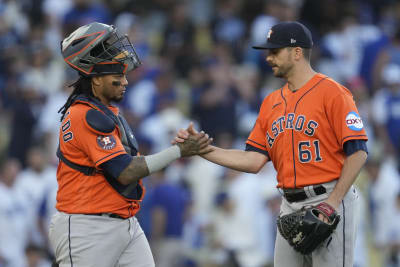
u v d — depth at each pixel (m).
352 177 17.62
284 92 18.92
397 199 35.62
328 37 48.81
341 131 17.78
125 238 18.27
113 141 17.78
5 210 36.56
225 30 53.28
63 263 18.25
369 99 46.41
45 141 41.62
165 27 53.53
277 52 18.64
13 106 46.16
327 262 18.23
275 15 50.22
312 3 50.62
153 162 17.97
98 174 17.91
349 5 50.88
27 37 52.78
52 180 37.41
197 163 38.97
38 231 37.25
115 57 18.00
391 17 55.03
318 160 18.05
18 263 36.81
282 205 19.11
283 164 18.50
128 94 45.38
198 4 60.25
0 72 50.34
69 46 18.05
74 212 17.92
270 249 35.06
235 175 36.50
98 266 17.97
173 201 34.88
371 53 47.12
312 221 17.50
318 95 18.14
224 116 43.62
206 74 46.34
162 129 41.94
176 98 46.72
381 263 35.69
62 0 53.69
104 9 51.03
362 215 34.06
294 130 18.23
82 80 18.33
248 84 45.88
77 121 17.77
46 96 46.59
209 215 36.97
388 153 41.44
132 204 18.45
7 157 44.44
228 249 35.34
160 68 47.03
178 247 34.84
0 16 52.66
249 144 19.53
